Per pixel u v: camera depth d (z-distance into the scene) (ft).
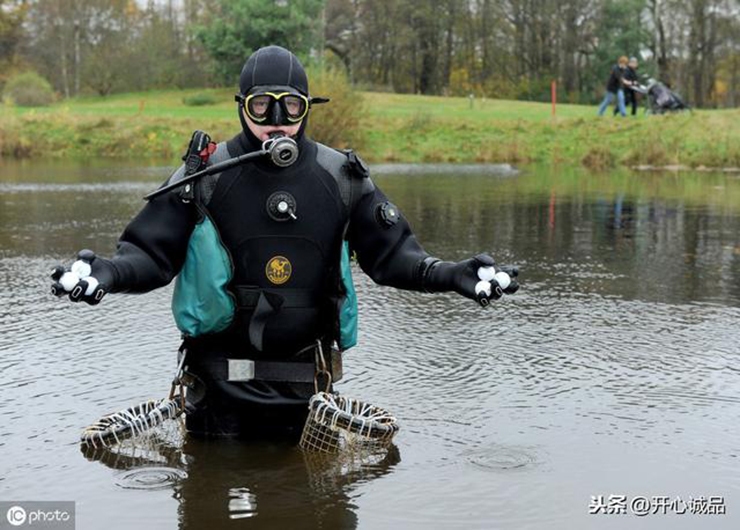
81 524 10.14
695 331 19.27
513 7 227.20
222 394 12.82
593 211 41.91
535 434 13.10
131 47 203.72
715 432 13.20
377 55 234.99
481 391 15.15
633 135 88.17
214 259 12.45
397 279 12.97
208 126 97.14
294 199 12.55
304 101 12.73
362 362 16.90
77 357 17.10
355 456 12.23
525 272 26.30
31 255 28.48
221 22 167.73
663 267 27.20
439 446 12.61
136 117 98.68
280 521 10.19
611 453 12.37
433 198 47.80
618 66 93.50
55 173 64.75
